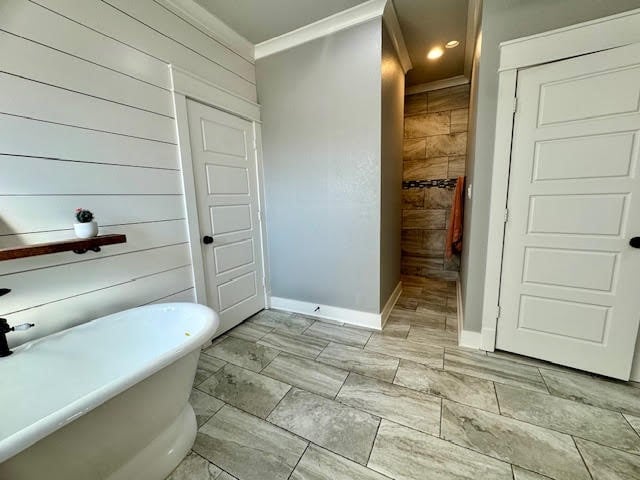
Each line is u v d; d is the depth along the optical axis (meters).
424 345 2.07
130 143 1.62
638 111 1.38
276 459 1.20
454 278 3.64
